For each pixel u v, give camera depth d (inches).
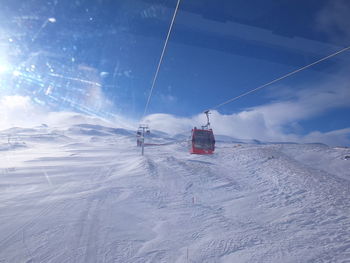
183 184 549.6
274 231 266.7
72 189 492.7
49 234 252.5
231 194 468.8
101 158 1446.9
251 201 412.2
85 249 218.7
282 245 226.4
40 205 367.6
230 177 647.1
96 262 195.5
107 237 247.1
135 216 319.9
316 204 372.2
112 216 316.8
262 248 220.5
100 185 533.0
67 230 264.7
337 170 993.5
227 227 282.2
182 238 248.1
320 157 1316.4
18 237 244.4
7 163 1075.9
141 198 419.5
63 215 318.0
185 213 339.9
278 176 627.5
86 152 2161.7
